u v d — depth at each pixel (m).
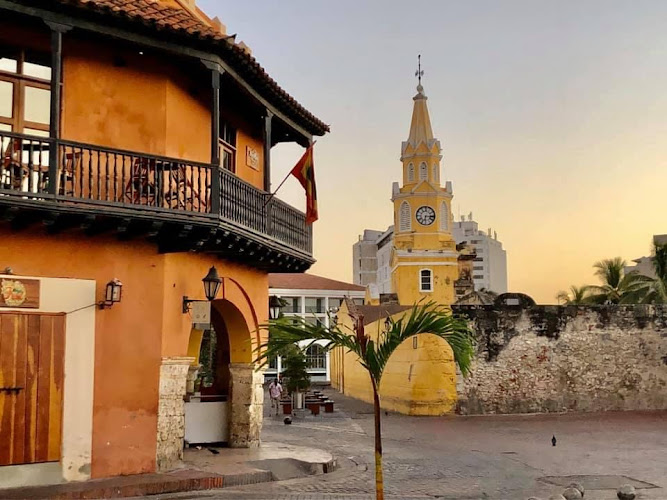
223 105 15.39
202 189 14.04
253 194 14.13
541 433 21.38
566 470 14.91
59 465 11.61
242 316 15.76
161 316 12.77
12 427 11.27
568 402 27.48
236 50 12.90
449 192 75.38
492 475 14.30
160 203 12.27
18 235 11.52
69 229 11.81
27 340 11.50
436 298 72.12
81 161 11.23
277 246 14.98
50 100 11.43
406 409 27.52
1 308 11.28
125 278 12.49
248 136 16.84
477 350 26.95
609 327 28.17
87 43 12.59
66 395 11.77
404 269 72.69
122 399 12.30
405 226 74.62
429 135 75.81
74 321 11.94
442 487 12.99
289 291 52.91
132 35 11.95
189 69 13.66
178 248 12.66
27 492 10.93
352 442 19.34
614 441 19.58
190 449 15.42
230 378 16.06
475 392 26.80
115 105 12.78
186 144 13.83
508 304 28.45
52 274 11.79
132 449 12.34
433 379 26.80
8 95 11.99
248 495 11.66
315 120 17.39
